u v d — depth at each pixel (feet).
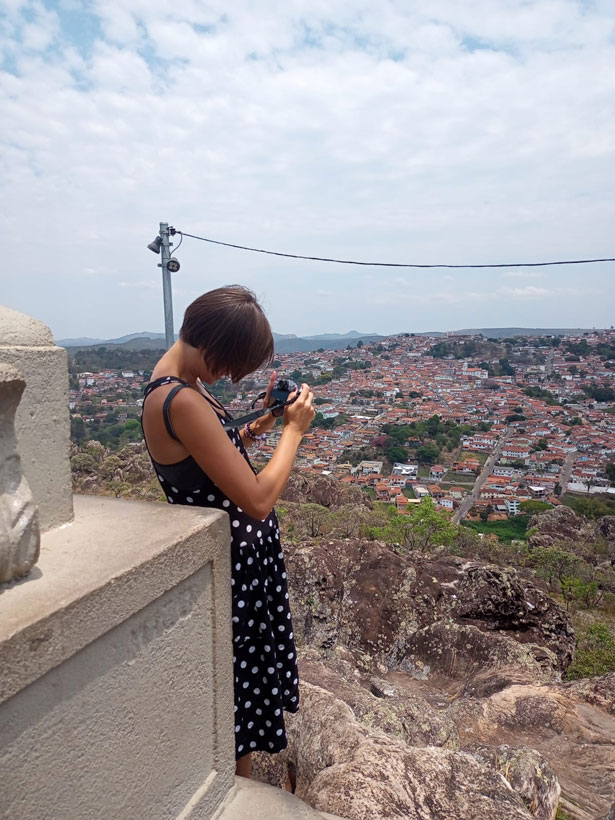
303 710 8.65
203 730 4.70
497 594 25.02
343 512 85.35
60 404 4.18
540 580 70.85
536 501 169.17
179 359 4.96
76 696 3.28
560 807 8.78
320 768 7.66
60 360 4.16
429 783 6.79
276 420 6.00
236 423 5.13
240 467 4.61
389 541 73.46
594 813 9.12
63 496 4.27
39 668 2.92
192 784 4.61
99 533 4.15
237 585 5.16
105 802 3.58
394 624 24.63
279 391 5.14
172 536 4.10
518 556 80.18
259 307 4.77
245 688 5.51
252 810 5.12
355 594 25.55
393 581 26.25
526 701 13.73
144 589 3.70
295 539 69.51
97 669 3.43
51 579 3.36
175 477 4.99
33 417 3.93
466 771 7.14
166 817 4.27
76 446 131.85
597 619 55.21
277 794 5.43
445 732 10.09
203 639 4.57
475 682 17.80
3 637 2.70
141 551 3.82
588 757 11.63
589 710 13.46
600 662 29.37
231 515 5.10
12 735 2.86
